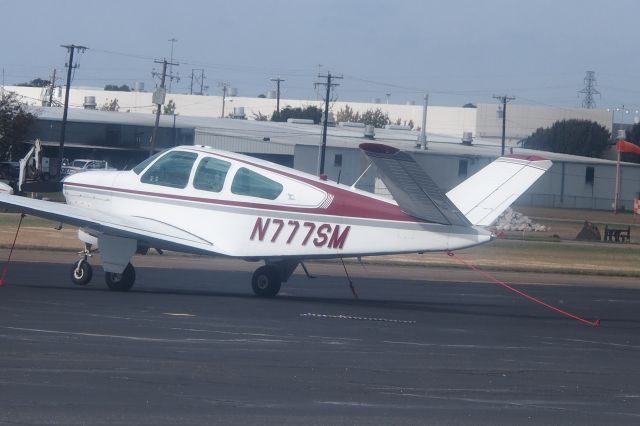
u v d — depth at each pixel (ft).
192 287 192.34
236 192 173.37
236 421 80.59
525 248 415.85
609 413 90.27
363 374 102.78
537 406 91.86
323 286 211.41
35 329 120.16
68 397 85.56
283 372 101.30
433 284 235.20
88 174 189.16
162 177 180.65
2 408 80.84
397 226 162.61
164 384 92.43
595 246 459.73
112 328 124.26
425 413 86.74
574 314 182.91
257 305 162.50
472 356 119.14
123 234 168.96
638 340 145.79
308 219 168.25
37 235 326.03
